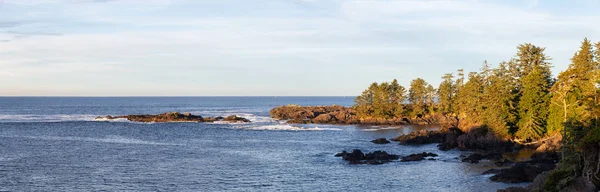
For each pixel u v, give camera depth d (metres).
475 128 100.69
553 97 87.50
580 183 43.59
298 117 173.88
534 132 89.75
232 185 55.38
